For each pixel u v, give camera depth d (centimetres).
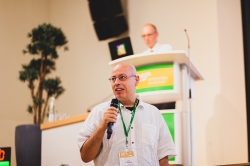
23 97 673
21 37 695
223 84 554
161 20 633
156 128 264
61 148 395
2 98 647
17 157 423
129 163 248
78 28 731
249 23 533
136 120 261
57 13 756
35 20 728
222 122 546
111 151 252
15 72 671
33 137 417
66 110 722
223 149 539
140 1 664
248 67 525
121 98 261
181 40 604
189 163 369
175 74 372
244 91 536
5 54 665
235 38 553
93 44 709
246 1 539
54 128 407
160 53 360
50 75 745
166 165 267
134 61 379
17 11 697
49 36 512
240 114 535
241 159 526
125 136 255
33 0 729
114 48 656
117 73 261
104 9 681
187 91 381
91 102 696
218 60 562
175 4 621
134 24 666
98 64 697
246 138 527
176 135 366
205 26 583
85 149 248
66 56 737
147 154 253
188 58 366
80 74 716
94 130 258
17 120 661
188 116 383
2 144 637
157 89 372
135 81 267
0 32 665
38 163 413
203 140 557
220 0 575
